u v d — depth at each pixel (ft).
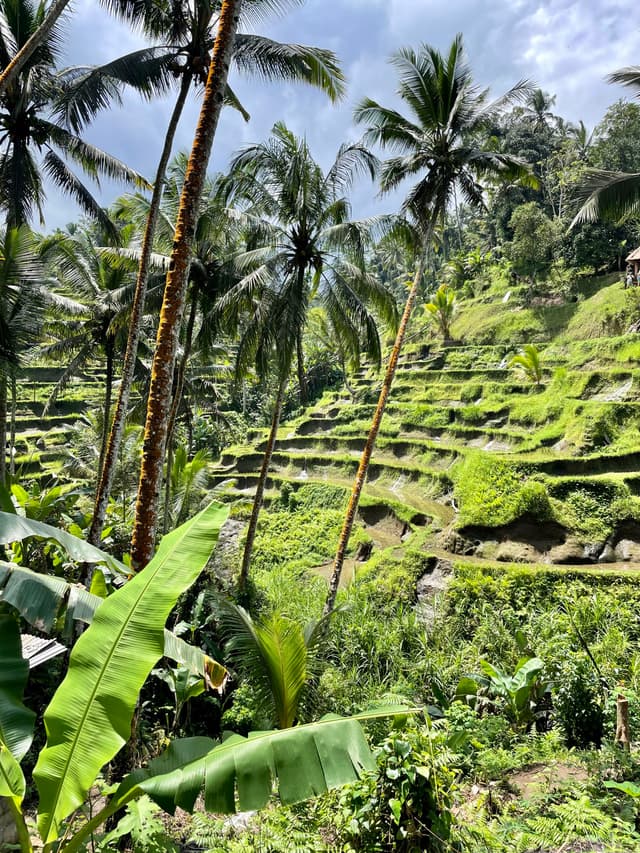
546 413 77.51
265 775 8.66
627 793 15.35
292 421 120.98
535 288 113.19
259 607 43.21
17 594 11.02
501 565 46.16
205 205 42.68
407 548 55.47
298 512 80.12
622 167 102.99
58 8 25.59
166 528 47.21
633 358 79.25
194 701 29.32
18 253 34.78
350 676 30.91
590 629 36.91
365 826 13.39
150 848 11.55
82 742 9.00
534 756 21.76
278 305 38.52
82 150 38.99
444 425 90.33
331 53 32.55
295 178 38.27
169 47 32.42
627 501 49.32
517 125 140.77
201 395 71.67
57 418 112.98
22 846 9.11
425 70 38.40
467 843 13.84
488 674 29.17
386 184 42.06
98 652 9.59
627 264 94.79
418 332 129.18
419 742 14.49
